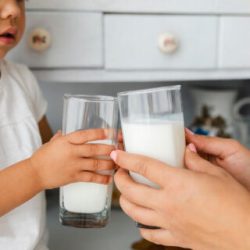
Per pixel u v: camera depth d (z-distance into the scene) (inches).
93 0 32.5
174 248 31.2
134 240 33.4
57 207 39.6
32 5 31.7
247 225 18.1
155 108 21.5
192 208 18.9
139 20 33.7
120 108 22.3
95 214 24.7
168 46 33.9
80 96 23.9
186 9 34.2
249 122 46.5
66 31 32.6
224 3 34.8
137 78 35.0
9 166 25.9
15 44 28.4
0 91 29.8
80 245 32.3
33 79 33.4
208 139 27.1
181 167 22.1
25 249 27.2
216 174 20.4
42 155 23.5
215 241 19.3
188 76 36.0
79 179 23.4
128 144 22.1
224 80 49.1
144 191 20.1
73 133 22.9
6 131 29.0
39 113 34.6
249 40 36.2
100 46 33.5
